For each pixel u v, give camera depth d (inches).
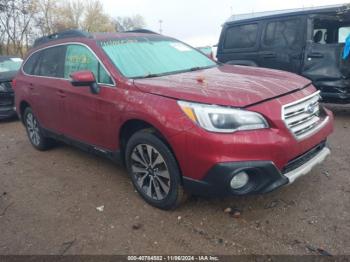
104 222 136.7
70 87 172.2
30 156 222.1
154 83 137.5
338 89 243.4
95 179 176.7
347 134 220.5
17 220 143.5
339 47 241.4
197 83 134.2
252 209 137.6
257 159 114.5
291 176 121.8
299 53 257.0
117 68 151.3
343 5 248.4
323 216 130.3
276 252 113.2
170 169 129.7
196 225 130.0
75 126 176.9
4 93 319.6
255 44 283.0
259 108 117.3
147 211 141.7
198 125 116.8
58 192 165.9
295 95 129.3
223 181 115.1
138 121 138.9
